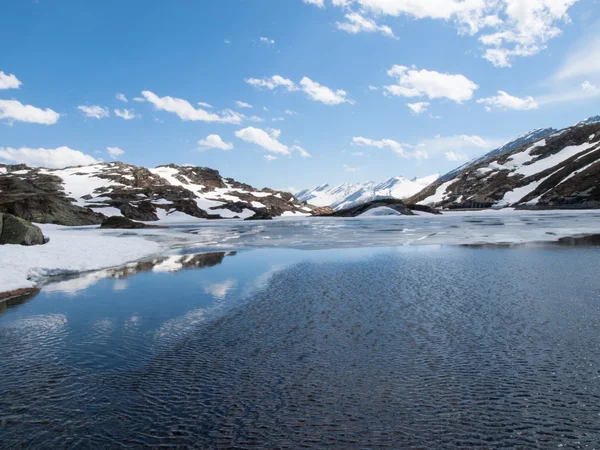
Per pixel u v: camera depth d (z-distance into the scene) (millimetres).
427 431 6102
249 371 8461
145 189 172875
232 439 5992
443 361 8766
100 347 10188
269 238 46406
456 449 5637
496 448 5648
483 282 17203
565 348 9344
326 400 7133
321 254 28969
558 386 7469
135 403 7184
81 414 6852
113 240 36719
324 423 6387
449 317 12078
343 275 19812
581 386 7453
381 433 6070
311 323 11844
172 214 154250
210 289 17125
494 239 38094
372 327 11312
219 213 165125
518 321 11484
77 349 10078
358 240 40844
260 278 19500
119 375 8422
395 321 11836
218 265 24219
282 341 10328
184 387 7777
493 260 23812
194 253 31031
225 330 11352
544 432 6016
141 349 9969
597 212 114938
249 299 15094
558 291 15086
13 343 10602
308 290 16438
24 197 98688
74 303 14977
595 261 22250
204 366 8789
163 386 7836
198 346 10094
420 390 7441
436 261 23984
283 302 14484
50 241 31844
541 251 27562
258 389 7621
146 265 24750
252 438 6004
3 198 97500
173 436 6117
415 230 55969
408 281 17875
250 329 11383
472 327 11070
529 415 6496
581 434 5941
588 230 47188
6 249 23453
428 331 10844
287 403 7062
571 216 93562
